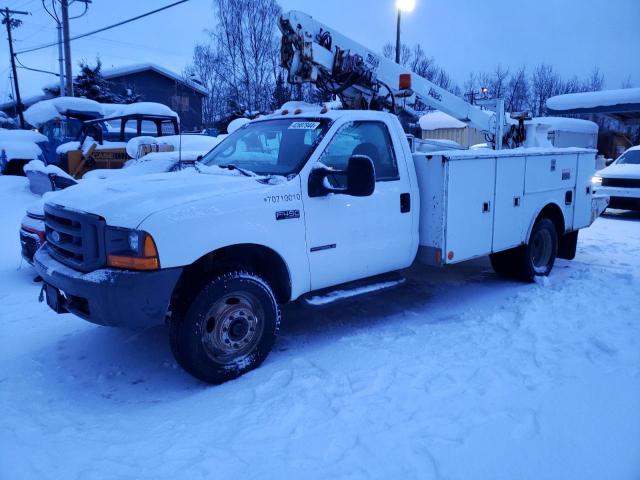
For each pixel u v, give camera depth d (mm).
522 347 4285
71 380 3980
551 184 6426
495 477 2660
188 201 3617
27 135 18219
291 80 5633
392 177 4840
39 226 5852
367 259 4652
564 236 7422
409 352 4250
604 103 24484
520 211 5938
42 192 11508
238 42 36875
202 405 3504
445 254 5008
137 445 3010
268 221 3928
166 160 8242
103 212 3559
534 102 48000
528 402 3373
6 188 12594
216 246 3648
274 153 4555
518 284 6406
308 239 4203
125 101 38062
